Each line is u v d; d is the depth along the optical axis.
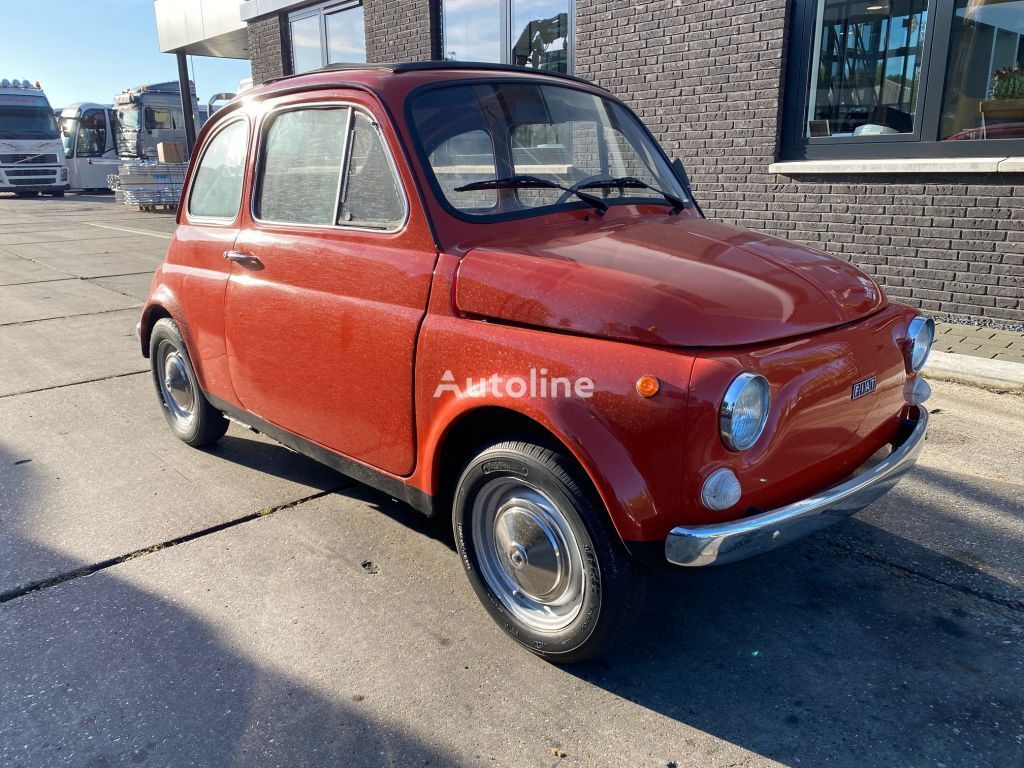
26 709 2.54
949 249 6.36
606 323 2.37
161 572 3.33
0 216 19.86
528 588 2.71
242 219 3.73
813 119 7.07
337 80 3.27
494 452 2.60
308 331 3.26
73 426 5.06
